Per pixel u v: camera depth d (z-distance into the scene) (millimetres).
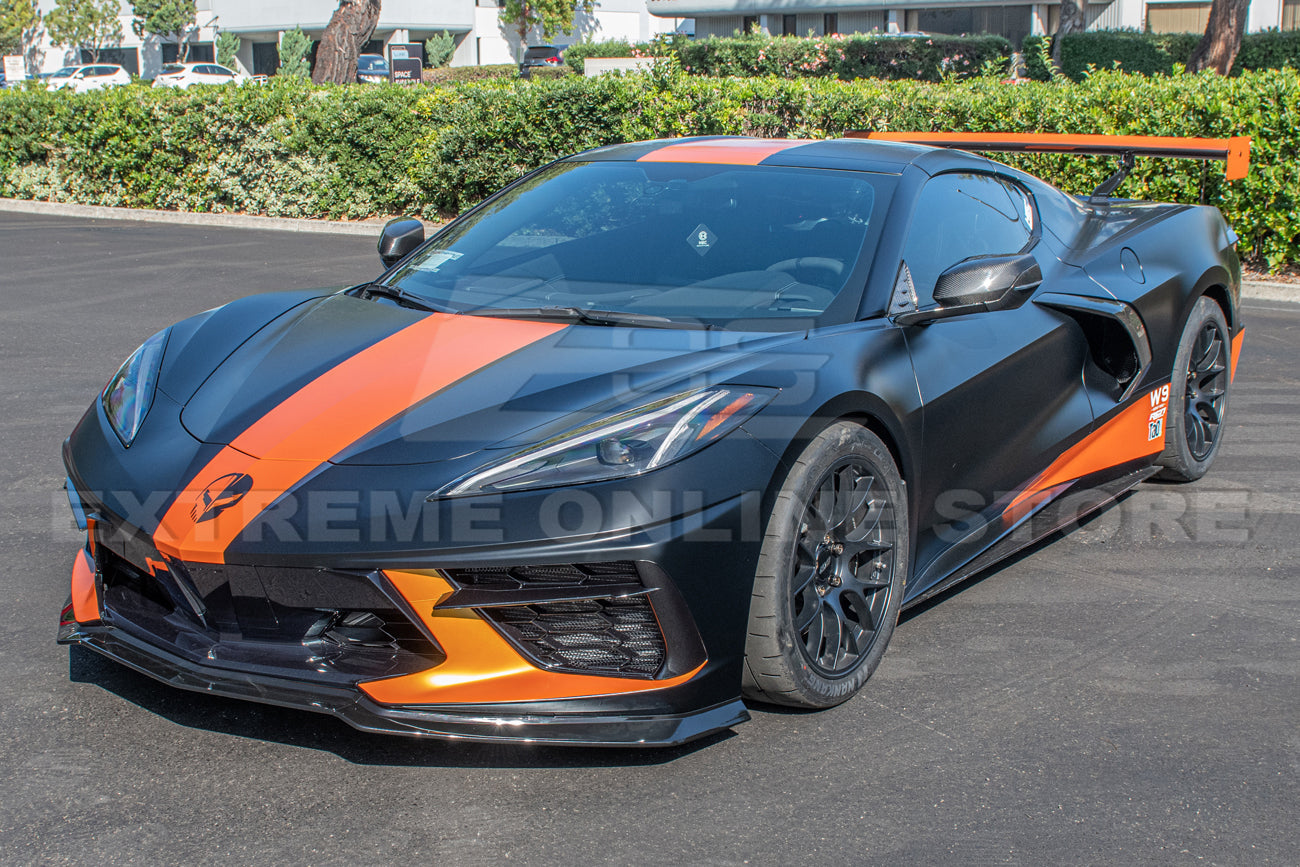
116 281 9031
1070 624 3205
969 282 2939
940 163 3586
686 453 2383
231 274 9359
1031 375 3422
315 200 13055
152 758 2447
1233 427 5141
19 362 6230
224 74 45125
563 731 2336
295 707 2344
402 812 2275
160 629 2572
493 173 11930
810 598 2645
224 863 2109
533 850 2160
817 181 3406
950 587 3254
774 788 2377
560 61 42125
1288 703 2766
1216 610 3305
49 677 2789
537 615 2389
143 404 2855
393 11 45219
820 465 2557
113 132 14180
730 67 23203
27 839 2168
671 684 2398
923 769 2457
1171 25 30188
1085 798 2355
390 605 2314
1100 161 8672
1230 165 4551
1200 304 4285
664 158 3689
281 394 2723
